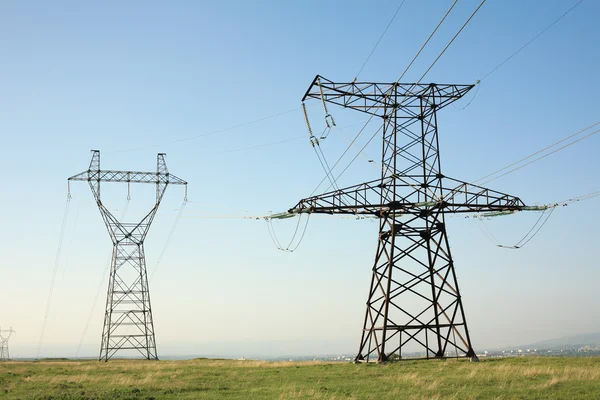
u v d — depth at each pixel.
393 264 50.72
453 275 51.16
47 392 33.31
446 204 50.25
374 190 51.84
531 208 51.84
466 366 44.47
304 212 52.69
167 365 62.00
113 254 93.38
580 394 27.97
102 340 90.25
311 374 42.75
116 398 30.84
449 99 53.53
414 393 29.84
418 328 50.91
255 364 59.44
